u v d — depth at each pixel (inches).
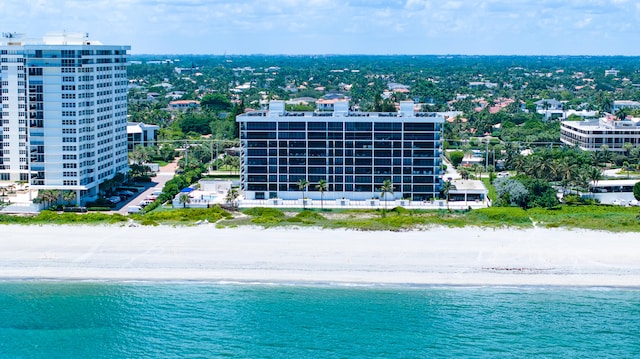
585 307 7209.6
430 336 6599.4
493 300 7367.1
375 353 6309.1
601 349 6387.8
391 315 7012.8
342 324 6830.7
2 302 7332.7
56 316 7022.6
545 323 6860.2
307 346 6417.3
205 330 6717.5
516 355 6279.5
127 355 6274.6
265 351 6338.6
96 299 7401.6
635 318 6978.4
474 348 6402.6
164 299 7386.8
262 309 7140.8
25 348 6417.3
